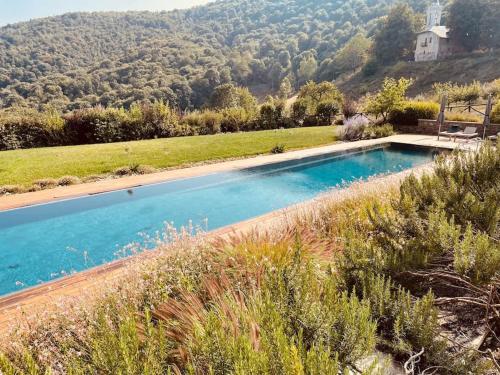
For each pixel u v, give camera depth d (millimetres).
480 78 47594
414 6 93688
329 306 2047
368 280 2441
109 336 1770
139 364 1646
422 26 70562
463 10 59281
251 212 7582
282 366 1469
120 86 75500
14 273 5242
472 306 2568
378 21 91375
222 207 7898
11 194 7555
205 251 3369
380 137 15258
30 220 6758
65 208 7168
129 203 7723
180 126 17375
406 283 2662
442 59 58781
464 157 4168
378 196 4879
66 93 71875
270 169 10172
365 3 118375
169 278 2904
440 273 2549
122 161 10156
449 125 15008
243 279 2873
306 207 5414
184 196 8359
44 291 3646
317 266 3002
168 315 2488
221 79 88250
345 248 2865
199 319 2264
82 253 5789
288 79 89625
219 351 1580
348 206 4824
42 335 2264
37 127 13820
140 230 6656
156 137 16469
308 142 13758
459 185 3426
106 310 2412
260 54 114938
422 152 12352
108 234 6484
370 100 18938
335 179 10047
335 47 101875
